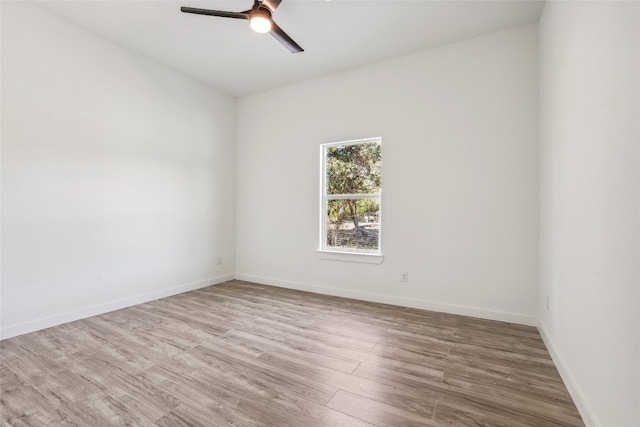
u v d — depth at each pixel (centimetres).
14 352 223
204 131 423
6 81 248
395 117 343
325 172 401
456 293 311
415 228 331
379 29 292
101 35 309
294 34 302
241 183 471
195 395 172
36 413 155
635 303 106
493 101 294
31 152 262
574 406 162
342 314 310
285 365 206
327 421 150
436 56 321
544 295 248
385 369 201
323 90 393
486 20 275
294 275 418
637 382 104
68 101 285
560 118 201
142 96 347
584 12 157
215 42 321
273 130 438
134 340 246
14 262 253
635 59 107
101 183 311
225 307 333
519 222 283
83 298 296
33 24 262
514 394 173
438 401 167
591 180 148
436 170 320
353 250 382
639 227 104
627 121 113
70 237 287
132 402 165
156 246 364
